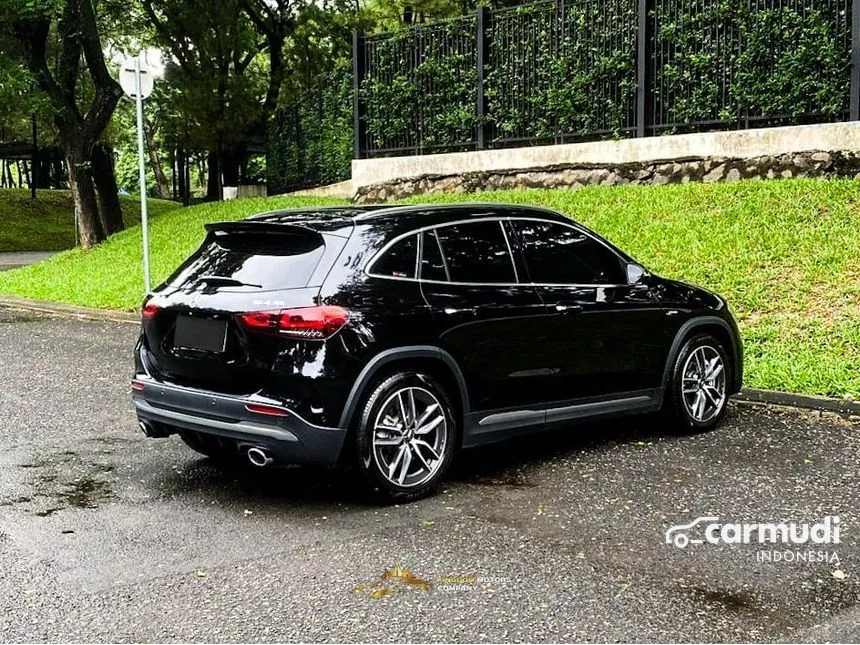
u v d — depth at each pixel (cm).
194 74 2350
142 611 379
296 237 531
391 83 1734
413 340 518
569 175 1449
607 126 1433
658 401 658
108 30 2361
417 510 508
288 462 498
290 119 2142
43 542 459
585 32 1448
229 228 552
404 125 1714
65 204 4378
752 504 509
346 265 511
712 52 1310
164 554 443
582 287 614
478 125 1595
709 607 380
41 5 1702
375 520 491
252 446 501
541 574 415
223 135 2383
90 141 1959
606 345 619
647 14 1371
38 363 982
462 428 551
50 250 3456
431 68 1648
